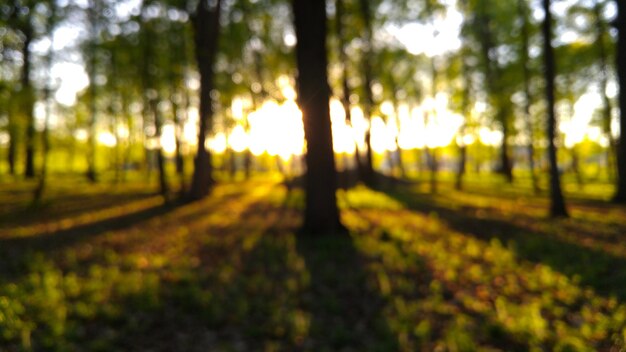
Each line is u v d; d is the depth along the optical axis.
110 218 14.84
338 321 5.69
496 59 24.78
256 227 12.73
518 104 24.98
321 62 10.42
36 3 12.27
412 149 43.66
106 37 17.94
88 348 4.80
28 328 5.09
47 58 15.84
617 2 16.17
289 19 23.00
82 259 8.87
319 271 7.81
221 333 5.34
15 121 14.95
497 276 7.55
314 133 10.50
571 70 22.09
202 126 19.81
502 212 15.52
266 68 26.19
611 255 8.62
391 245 9.67
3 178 27.45
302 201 19.31
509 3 21.42
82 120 25.52
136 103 28.48
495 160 39.16
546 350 4.77
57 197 20.92
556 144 14.33
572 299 6.26
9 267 8.09
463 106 26.02
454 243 10.18
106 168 40.19
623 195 17.80
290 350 4.91
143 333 5.30
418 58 29.14
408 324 5.38
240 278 7.33
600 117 26.42
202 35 18.83
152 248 10.00
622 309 5.60
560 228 11.92
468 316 5.68
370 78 24.88
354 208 16.67
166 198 18.62
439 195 22.31
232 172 35.97
